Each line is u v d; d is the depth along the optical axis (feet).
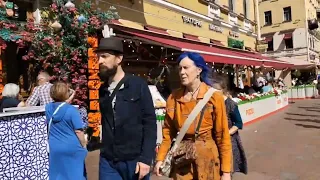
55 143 13.33
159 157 10.80
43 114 13.33
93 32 26.84
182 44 35.58
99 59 10.94
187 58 10.25
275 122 45.93
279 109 61.05
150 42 30.81
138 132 10.83
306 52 122.72
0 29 22.49
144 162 10.59
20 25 24.26
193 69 10.19
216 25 61.87
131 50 35.40
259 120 47.88
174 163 10.18
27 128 12.55
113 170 11.00
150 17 42.14
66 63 25.57
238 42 72.08
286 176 20.95
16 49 25.25
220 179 10.05
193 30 53.21
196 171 10.02
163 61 36.40
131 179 10.87
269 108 54.03
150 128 10.89
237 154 15.71
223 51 47.34
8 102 19.27
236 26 71.15
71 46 25.79
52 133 13.46
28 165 12.50
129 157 10.75
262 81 66.64
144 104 10.96
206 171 9.85
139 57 37.88
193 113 10.03
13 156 12.03
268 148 29.30
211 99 10.06
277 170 22.30
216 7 61.62
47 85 20.01
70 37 25.55
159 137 26.45
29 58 24.49
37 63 25.30
